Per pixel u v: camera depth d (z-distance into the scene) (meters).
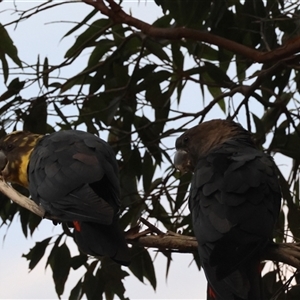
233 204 7.17
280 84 11.73
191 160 9.44
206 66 11.46
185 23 11.01
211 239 7.01
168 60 11.54
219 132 9.19
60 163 7.82
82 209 7.27
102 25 11.86
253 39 11.34
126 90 11.45
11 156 9.08
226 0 10.64
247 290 6.61
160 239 7.38
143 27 10.91
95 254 7.11
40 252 11.09
